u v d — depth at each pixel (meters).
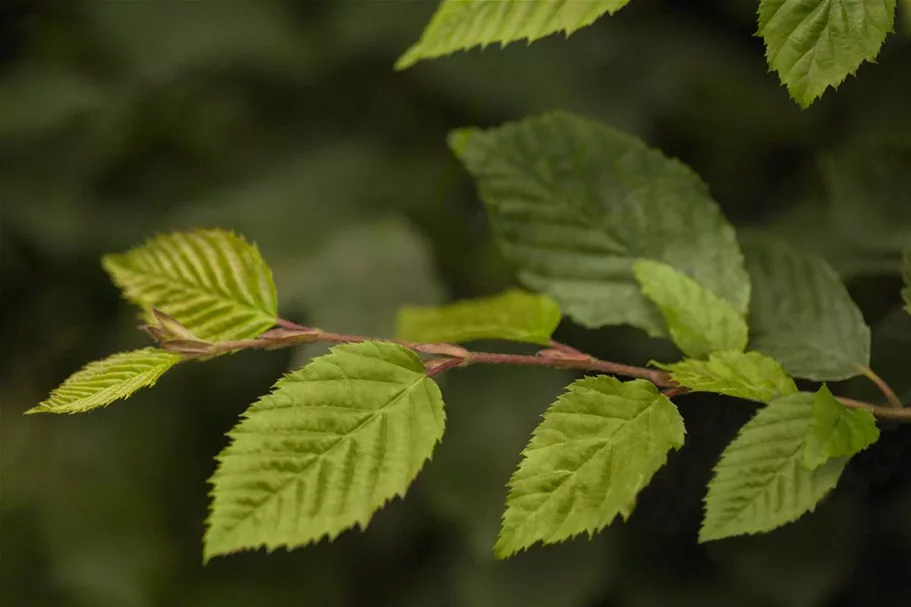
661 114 1.29
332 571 1.34
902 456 0.96
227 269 0.91
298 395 0.88
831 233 1.00
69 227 1.50
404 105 1.48
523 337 0.92
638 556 1.04
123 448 1.45
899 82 1.04
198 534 1.43
